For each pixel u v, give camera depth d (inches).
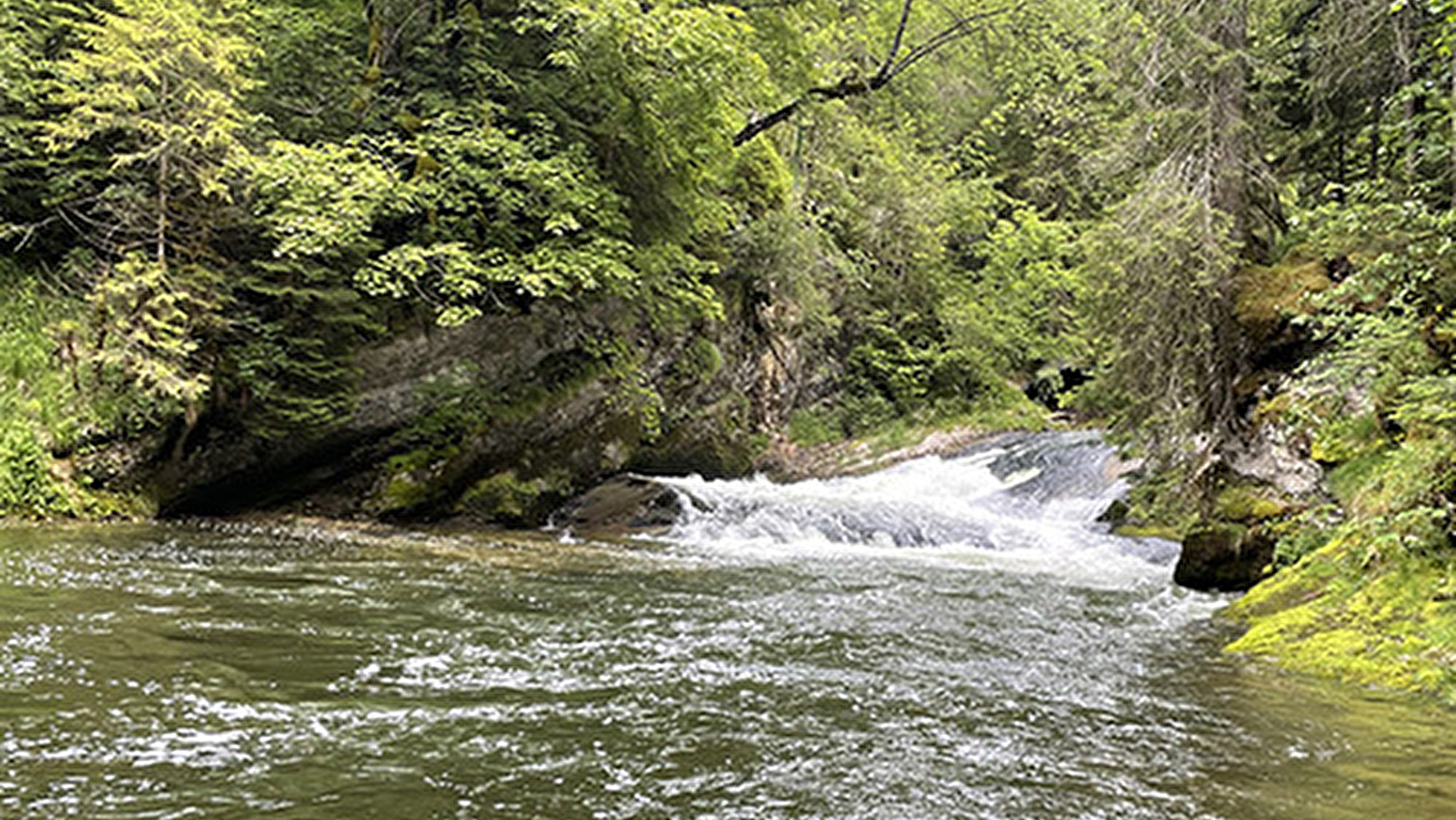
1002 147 1192.2
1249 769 140.2
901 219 907.4
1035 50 831.1
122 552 299.0
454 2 523.8
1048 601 307.9
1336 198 450.6
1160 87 427.2
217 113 401.1
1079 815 118.8
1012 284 943.7
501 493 480.4
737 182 710.5
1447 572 232.2
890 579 346.3
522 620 236.8
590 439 538.3
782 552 425.7
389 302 461.4
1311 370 367.9
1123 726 162.4
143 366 371.6
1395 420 295.4
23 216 423.2
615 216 494.0
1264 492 373.4
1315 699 185.5
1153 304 393.7
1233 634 256.7
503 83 490.6
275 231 399.2
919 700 175.6
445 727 143.9
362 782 118.1
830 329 819.4
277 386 437.4
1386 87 438.9
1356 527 273.0
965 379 903.7
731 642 222.2
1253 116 428.8
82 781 111.3
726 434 665.0
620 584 308.2
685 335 633.0
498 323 493.7
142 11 384.5
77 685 150.2
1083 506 543.8
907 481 658.2
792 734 149.6
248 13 451.8
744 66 525.0
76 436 383.2
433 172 459.8
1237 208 412.5
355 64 504.7
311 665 176.1
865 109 950.4
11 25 410.0
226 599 234.8
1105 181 470.3
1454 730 164.4
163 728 133.3
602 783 123.2
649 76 489.7
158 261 392.2
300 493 455.2
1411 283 275.7
